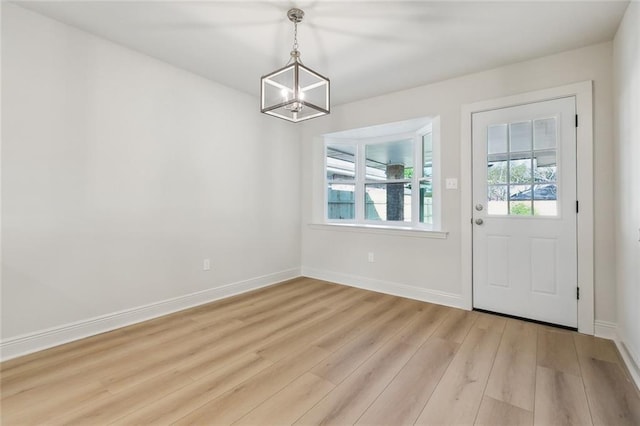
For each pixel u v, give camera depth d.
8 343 2.01
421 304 3.14
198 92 3.09
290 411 1.53
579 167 2.44
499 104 2.79
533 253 2.65
